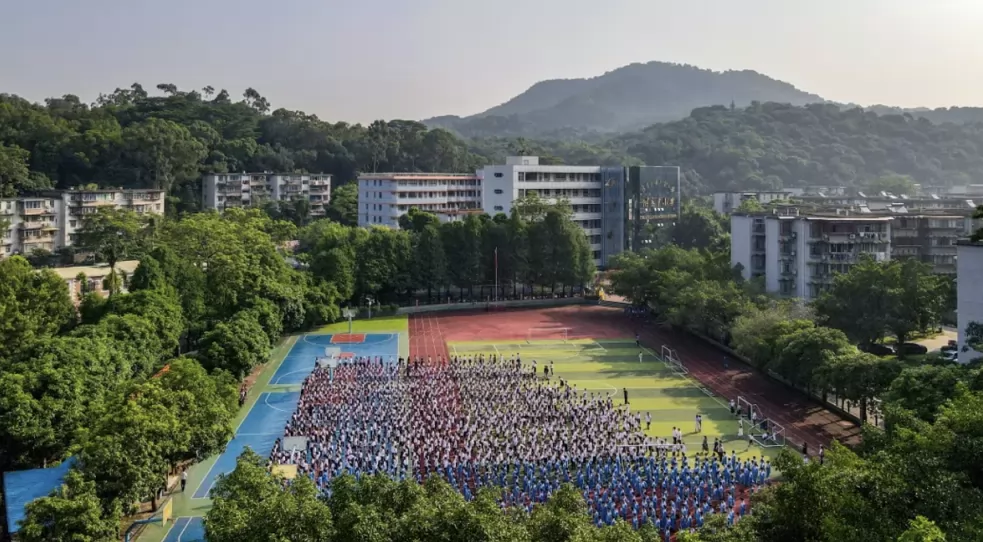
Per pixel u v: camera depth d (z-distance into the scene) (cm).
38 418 5938
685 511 5566
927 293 9675
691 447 7281
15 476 5369
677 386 9538
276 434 7806
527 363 10706
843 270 12150
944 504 3394
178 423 5684
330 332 12988
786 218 12725
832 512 3491
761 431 7731
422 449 6919
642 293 14012
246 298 11006
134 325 8012
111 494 4950
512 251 15750
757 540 3553
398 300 15438
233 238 11644
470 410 8106
